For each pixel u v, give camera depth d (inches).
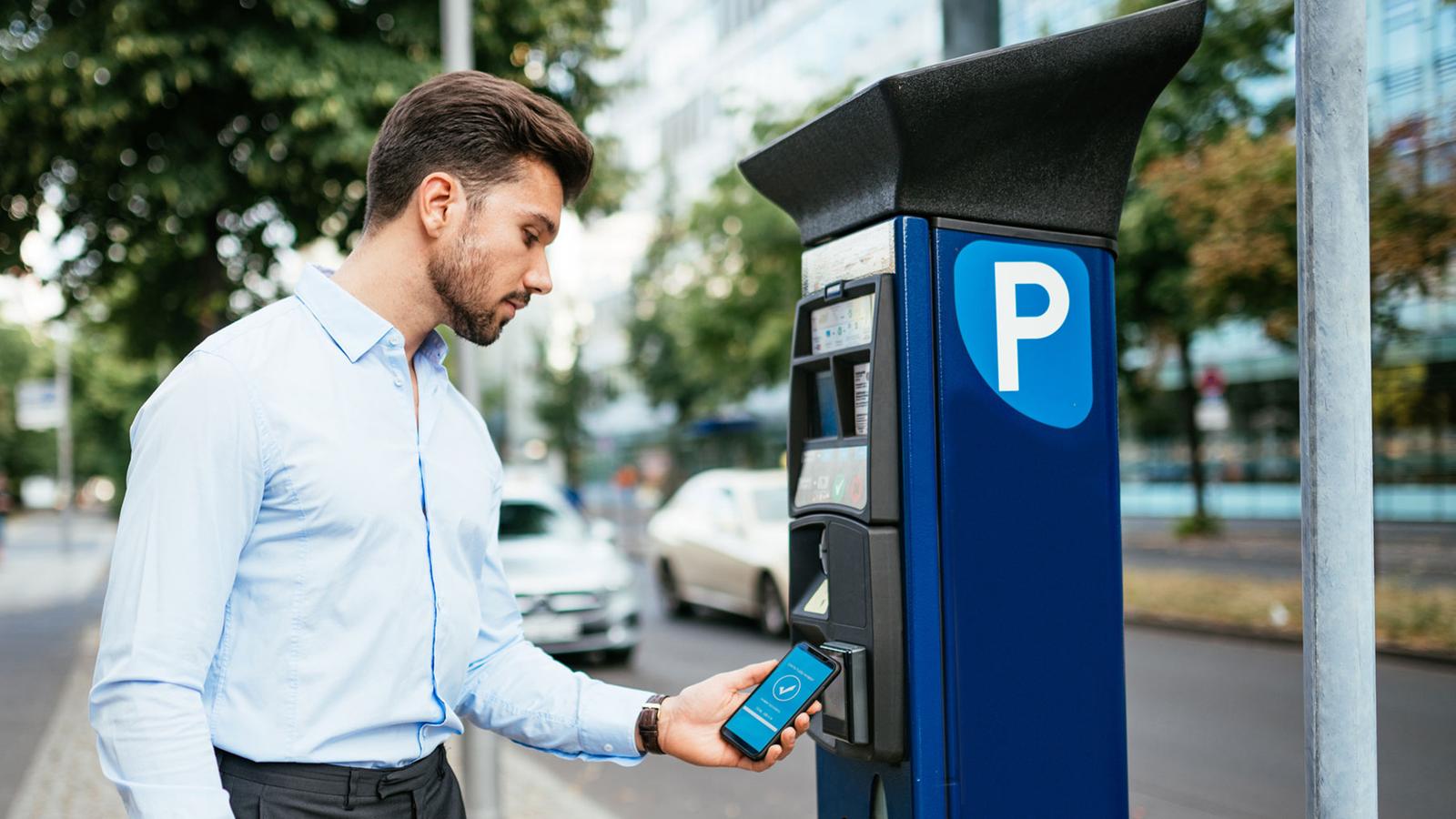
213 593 52.4
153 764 49.6
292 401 55.4
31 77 286.7
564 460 1451.8
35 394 770.8
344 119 295.6
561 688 69.4
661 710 68.6
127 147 313.3
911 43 1104.2
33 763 218.8
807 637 77.5
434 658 59.0
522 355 1441.9
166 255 361.7
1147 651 360.2
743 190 748.0
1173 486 959.0
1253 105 462.3
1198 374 914.1
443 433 62.0
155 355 411.5
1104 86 71.2
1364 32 60.0
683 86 1647.4
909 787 70.0
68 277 354.3
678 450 1478.8
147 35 285.1
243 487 53.6
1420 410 721.0
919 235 70.5
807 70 775.7
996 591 71.0
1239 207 430.6
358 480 56.1
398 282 60.1
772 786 223.1
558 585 336.5
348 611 55.7
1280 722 258.5
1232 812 193.9
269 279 361.1
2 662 344.5
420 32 312.2
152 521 51.9
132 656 50.4
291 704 55.1
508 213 60.0
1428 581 453.4
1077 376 73.9
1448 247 365.7
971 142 69.8
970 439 70.9
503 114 59.6
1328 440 59.6
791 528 79.3
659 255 1061.8
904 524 70.0
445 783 62.8
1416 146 372.5
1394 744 239.8
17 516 2325.3
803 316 80.4
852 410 75.6
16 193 326.6
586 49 353.4
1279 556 600.7
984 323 71.6
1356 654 59.4
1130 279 560.1
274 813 54.5
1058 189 73.6
